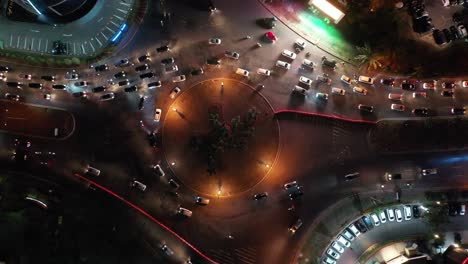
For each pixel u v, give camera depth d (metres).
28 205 104.00
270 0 109.75
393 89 107.94
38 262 102.56
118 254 103.75
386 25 107.50
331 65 107.19
